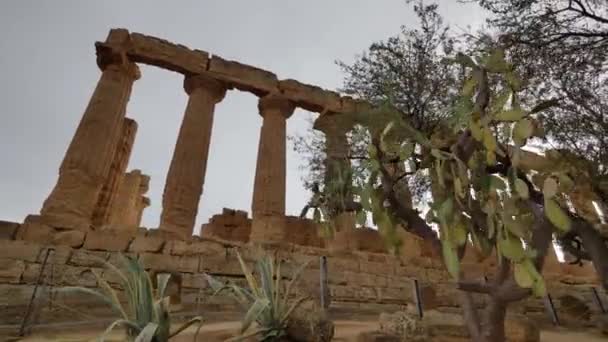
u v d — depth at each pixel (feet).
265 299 16.61
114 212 61.11
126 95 55.16
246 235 62.85
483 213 7.53
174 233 43.52
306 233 61.05
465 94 8.20
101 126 48.39
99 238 38.58
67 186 42.57
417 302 27.09
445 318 24.13
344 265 45.98
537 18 17.85
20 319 26.23
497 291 7.51
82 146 45.83
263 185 54.29
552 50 17.89
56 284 31.73
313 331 17.47
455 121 8.46
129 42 57.62
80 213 41.60
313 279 42.29
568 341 25.17
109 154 49.11
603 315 36.04
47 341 20.26
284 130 62.08
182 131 54.85
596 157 13.26
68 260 34.86
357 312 39.58
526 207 7.62
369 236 57.62
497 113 7.07
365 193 10.21
